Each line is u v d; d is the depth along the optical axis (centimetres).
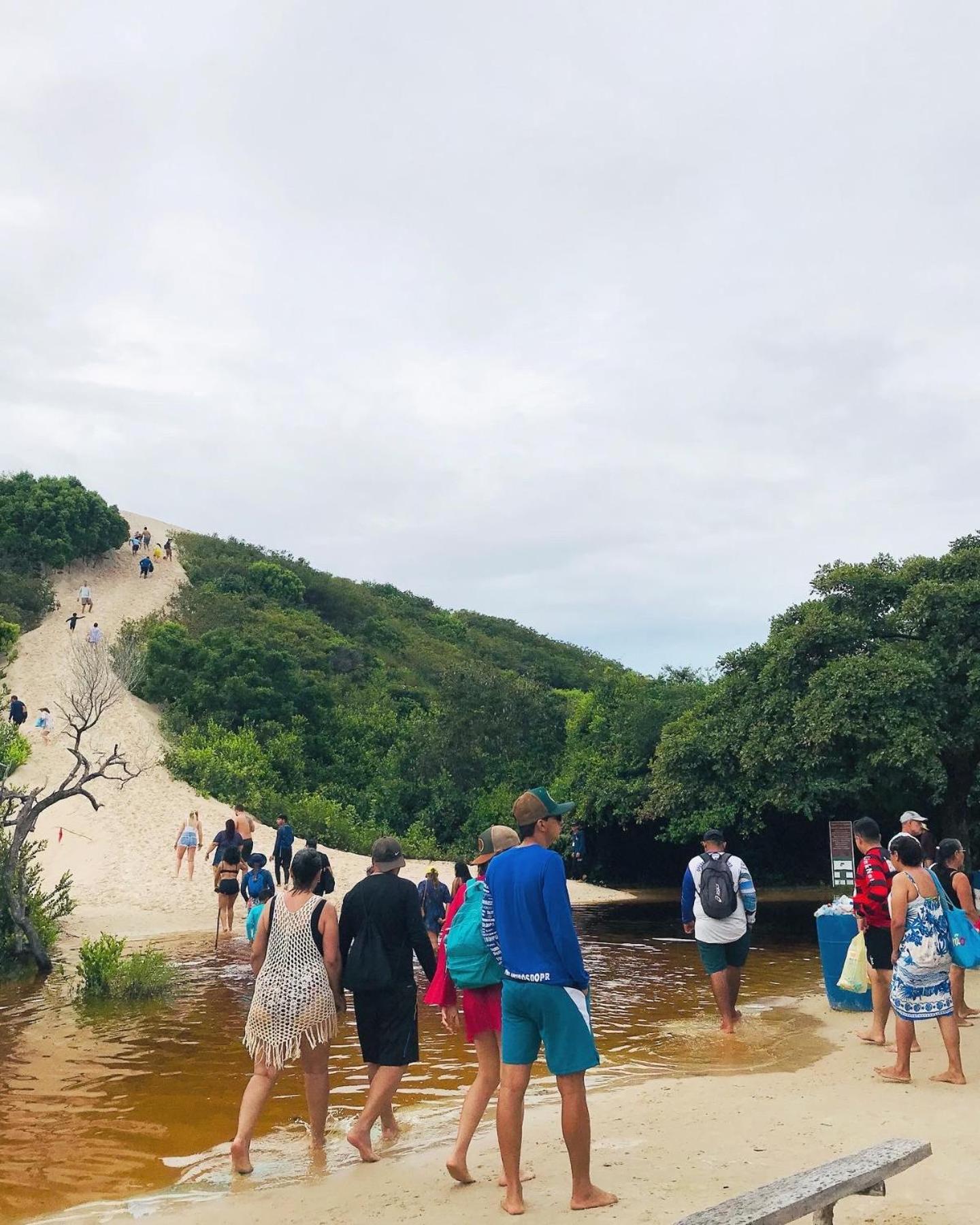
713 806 2214
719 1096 661
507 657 6581
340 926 579
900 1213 425
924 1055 777
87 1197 521
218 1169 562
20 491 5703
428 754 3694
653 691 3189
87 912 1961
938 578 1998
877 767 1888
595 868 3228
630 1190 473
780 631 2128
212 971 1345
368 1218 463
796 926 1883
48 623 4700
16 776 2848
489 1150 572
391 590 7700
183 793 3005
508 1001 467
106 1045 909
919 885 688
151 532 7000
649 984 1241
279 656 4016
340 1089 763
